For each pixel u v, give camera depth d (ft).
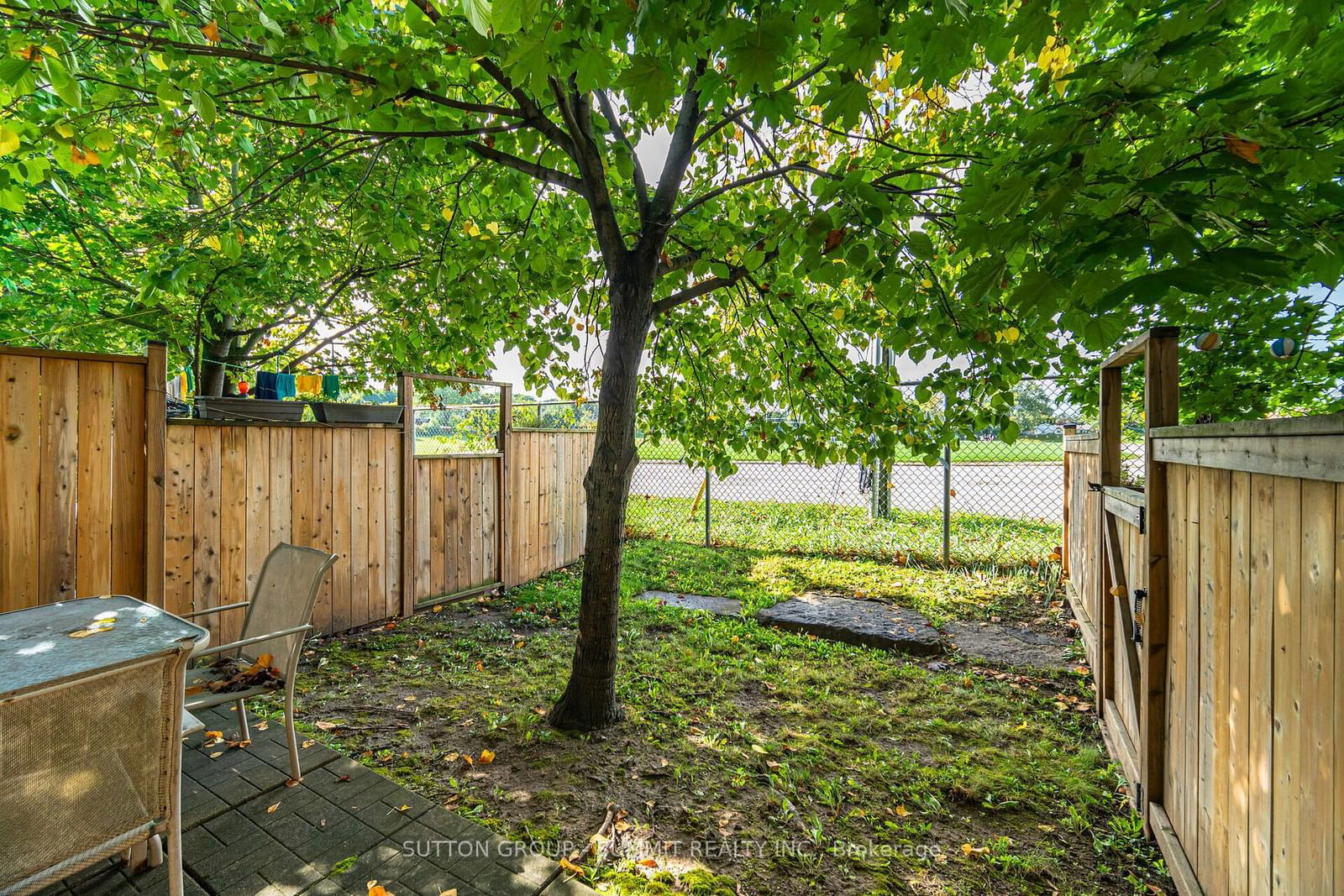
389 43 9.21
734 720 9.66
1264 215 4.46
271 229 15.07
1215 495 5.29
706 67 7.33
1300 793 3.88
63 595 9.64
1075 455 15.14
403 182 13.47
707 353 14.49
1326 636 3.59
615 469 9.37
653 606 15.70
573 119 8.39
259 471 12.37
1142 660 7.08
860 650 13.01
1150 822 6.69
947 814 7.35
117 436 10.20
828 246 6.37
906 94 10.48
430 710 9.91
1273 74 4.63
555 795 7.54
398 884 5.87
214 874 5.98
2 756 4.25
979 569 19.53
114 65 8.68
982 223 5.11
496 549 17.89
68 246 17.24
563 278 12.01
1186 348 9.45
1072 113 4.97
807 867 6.35
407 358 16.39
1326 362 8.89
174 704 5.24
